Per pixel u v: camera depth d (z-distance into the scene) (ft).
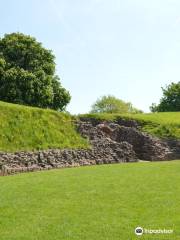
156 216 47.65
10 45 201.36
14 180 72.74
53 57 209.26
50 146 110.22
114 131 134.00
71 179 72.64
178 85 305.12
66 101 211.00
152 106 325.21
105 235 41.60
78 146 116.37
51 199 55.77
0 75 187.42
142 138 131.95
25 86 186.80
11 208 51.24
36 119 119.55
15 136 107.24
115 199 55.62
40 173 84.64
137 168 90.38
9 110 115.85
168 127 145.59
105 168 91.91
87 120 145.59
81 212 49.47
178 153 132.57
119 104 345.72
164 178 73.20
